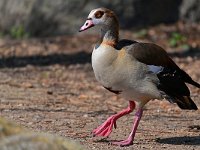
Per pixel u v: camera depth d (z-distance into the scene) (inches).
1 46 920.3
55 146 251.6
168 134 446.0
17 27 1047.6
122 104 573.6
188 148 401.7
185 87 416.8
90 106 555.5
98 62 402.6
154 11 1017.5
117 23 414.9
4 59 831.1
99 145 402.6
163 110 543.8
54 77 718.5
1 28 1062.4
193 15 1021.8
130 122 484.7
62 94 611.5
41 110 522.3
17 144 248.7
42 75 727.1
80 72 754.8
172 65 415.2
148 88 403.5
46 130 442.9
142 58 400.2
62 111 523.2
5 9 1062.4
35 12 1036.5
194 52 870.4
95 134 428.1
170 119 504.4
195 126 475.5
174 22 1021.8
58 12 1021.8
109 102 581.0
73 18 1014.4
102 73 402.9
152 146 406.0
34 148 248.7
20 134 254.7
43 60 829.8
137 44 406.6
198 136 441.7
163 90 407.5
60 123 470.9
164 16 1023.0
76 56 854.5
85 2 1011.9
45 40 955.3
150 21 1014.4
